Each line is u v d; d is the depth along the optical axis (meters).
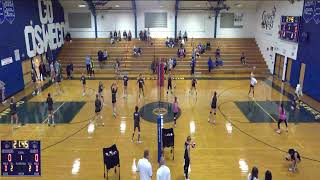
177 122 14.87
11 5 19.61
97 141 12.79
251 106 17.23
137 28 31.16
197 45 29.50
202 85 22.05
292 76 22.03
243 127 14.26
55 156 11.48
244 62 27.36
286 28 22.62
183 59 27.64
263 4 28.00
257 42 30.09
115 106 17.28
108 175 10.18
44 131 13.81
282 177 10.05
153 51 28.70
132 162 11.03
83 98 18.83
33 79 22.64
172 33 31.17
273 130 13.93
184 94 19.69
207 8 30.05
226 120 15.14
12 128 14.13
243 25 30.89
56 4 27.98
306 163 11.00
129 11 30.61
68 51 28.94
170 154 11.64
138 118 12.62
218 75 25.42
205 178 9.96
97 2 28.42
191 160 11.16
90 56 28.09
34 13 23.17
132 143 12.59
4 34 18.73
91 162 11.04
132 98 18.83
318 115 15.82
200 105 17.45
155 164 10.80
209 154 11.62
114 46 29.62
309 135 13.36
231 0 27.64
